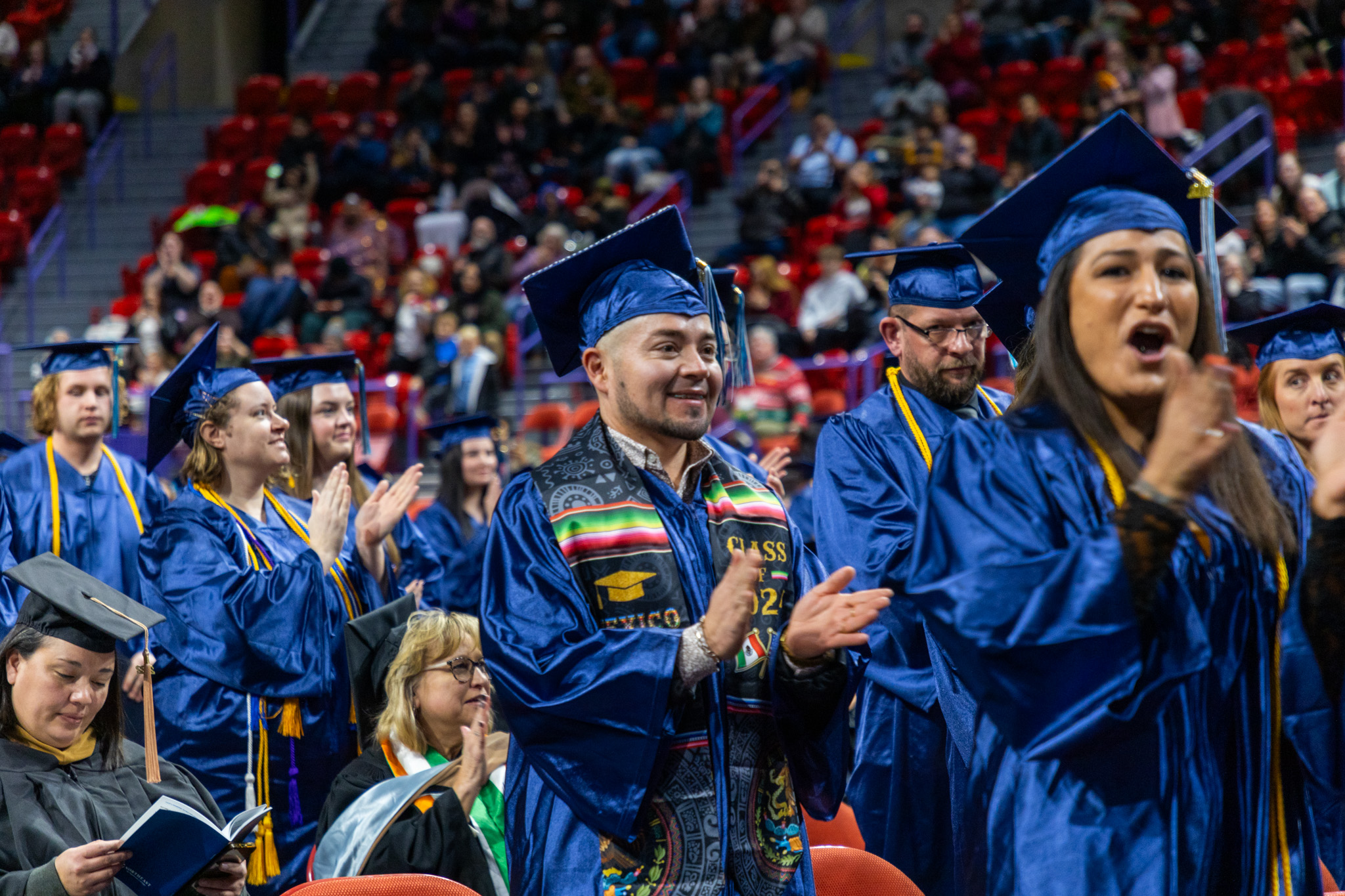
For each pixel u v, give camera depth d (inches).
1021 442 81.7
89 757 132.2
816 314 518.6
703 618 89.7
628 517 96.3
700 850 92.4
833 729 98.3
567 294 103.5
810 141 651.5
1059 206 86.3
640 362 97.1
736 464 110.5
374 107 772.6
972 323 152.7
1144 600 75.6
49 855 122.6
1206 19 636.7
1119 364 80.3
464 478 281.7
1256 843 80.3
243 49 844.6
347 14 866.1
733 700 96.6
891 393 155.4
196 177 723.4
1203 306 82.7
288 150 710.5
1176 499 75.4
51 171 719.1
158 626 177.6
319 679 179.3
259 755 175.6
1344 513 80.5
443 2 802.8
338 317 581.0
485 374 494.3
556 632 92.9
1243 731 80.7
